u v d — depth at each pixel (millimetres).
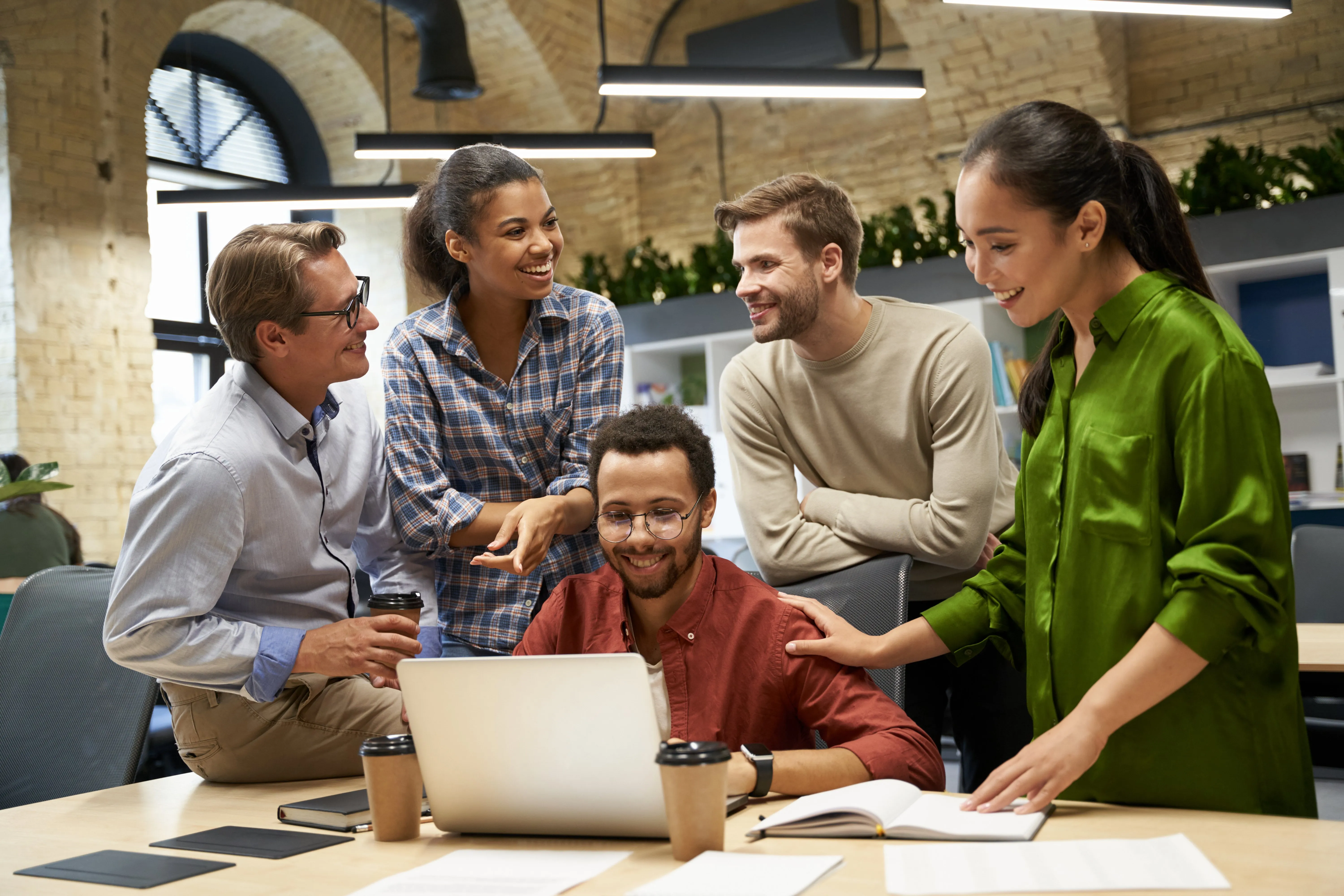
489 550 1810
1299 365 5145
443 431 2104
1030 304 1394
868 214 7555
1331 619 2949
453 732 1237
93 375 5766
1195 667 1216
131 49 6039
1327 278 5078
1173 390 1317
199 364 6891
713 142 8148
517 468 2105
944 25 6742
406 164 7434
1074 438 1414
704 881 1002
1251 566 1213
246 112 7359
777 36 7613
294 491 1773
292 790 1586
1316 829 1114
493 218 1996
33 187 5594
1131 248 1398
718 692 1464
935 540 1976
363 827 1314
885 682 1721
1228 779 1298
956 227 5426
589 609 1558
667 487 1423
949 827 1137
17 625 1995
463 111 8047
